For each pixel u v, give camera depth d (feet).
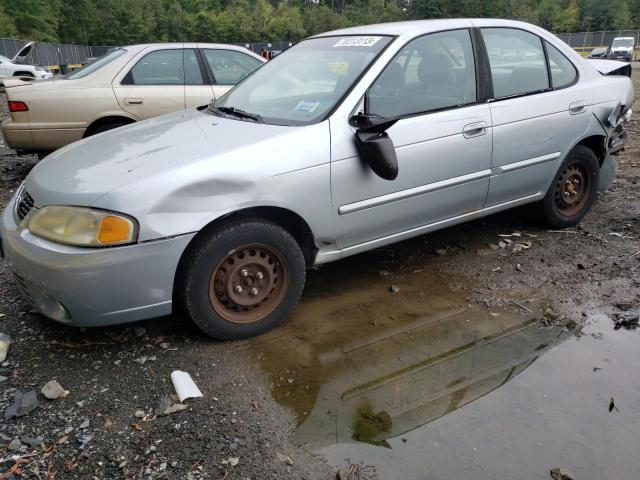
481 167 12.96
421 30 12.53
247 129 11.04
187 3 234.17
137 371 9.64
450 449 8.01
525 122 13.57
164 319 11.29
